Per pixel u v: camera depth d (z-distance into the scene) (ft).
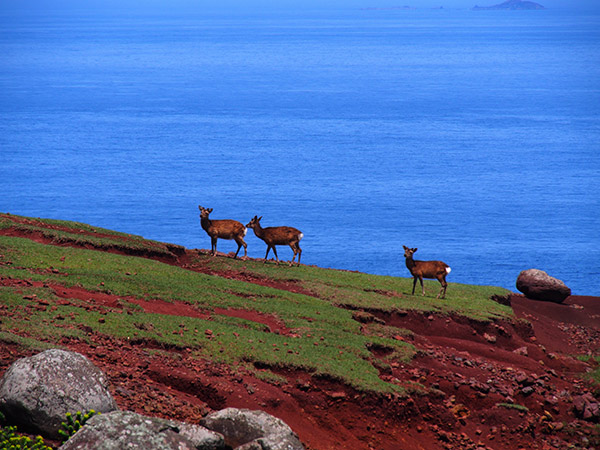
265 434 163.84
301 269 405.18
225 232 408.46
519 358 322.75
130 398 190.80
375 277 426.51
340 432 224.53
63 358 164.25
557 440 258.16
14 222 392.06
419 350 298.97
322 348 270.26
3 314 230.68
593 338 400.47
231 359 243.60
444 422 249.14
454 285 441.27
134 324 252.83
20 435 153.07
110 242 381.81
